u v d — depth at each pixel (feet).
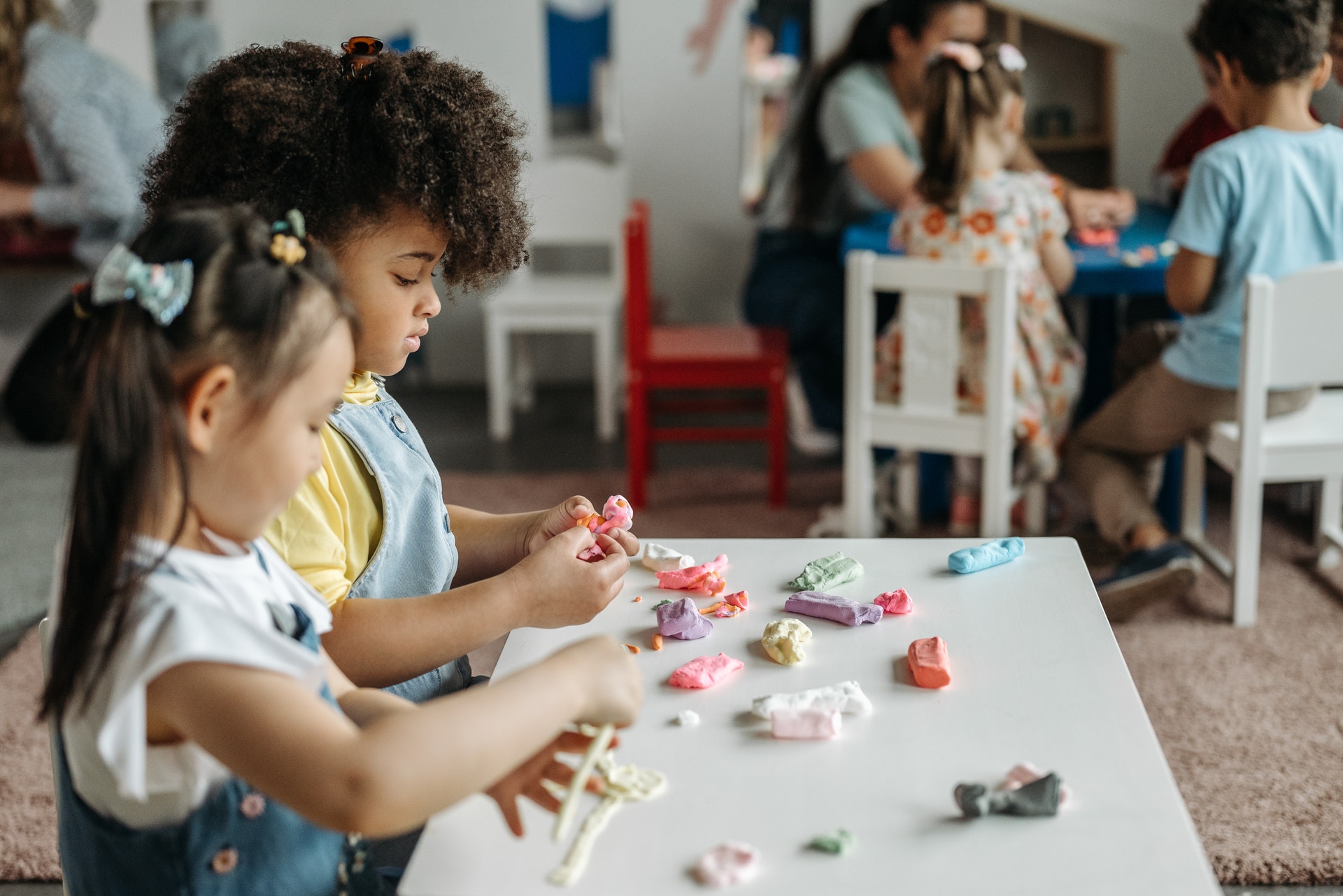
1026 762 2.96
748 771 2.96
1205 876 2.56
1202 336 7.80
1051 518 9.61
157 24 12.86
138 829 2.74
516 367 13.15
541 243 13.52
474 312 13.78
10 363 13.57
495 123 3.59
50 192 11.48
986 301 7.93
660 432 10.25
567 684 2.73
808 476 11.00
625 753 3.06
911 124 11.14
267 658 2.50
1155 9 12.02
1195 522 8.73
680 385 10.05
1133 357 9.06
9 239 11.93
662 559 4.14
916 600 3.86
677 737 3.12
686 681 3.36
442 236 3.51
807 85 12.97
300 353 2.56
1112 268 8.57
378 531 3.71
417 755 2.45
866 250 9.45
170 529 2.62
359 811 2.41
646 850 2.69
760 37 12.96
